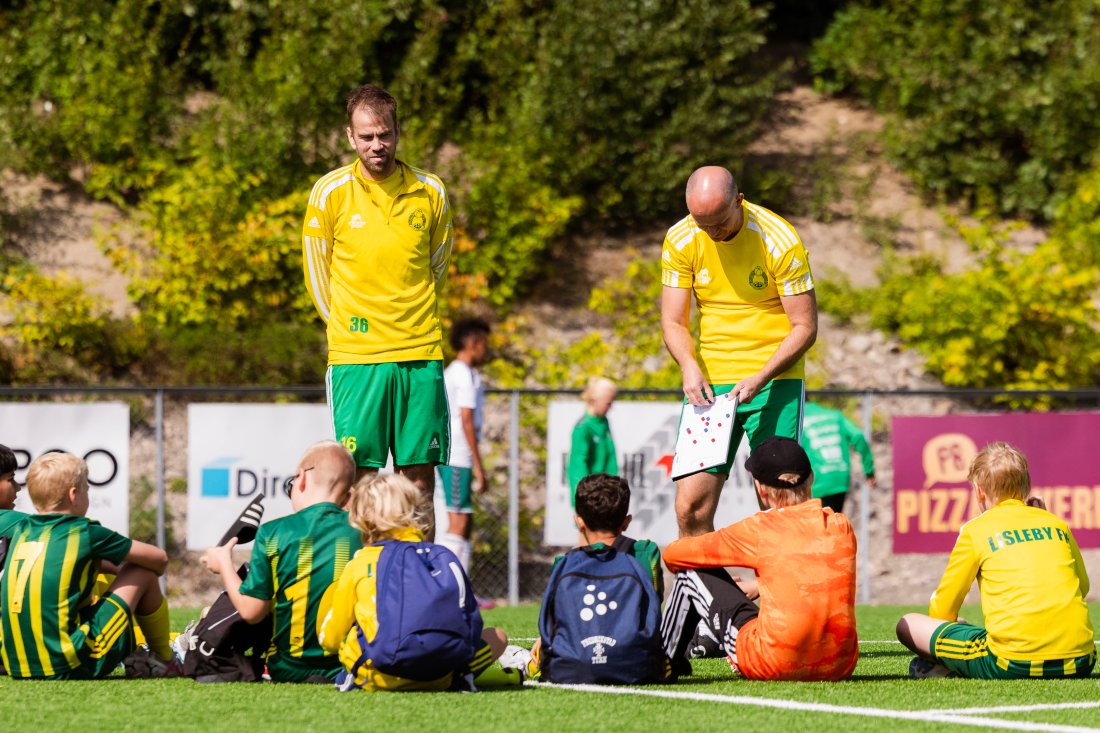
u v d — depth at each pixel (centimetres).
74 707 1509
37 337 4262
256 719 1421
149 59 5319
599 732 1348
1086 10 6084
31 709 1497
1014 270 4850
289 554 1683
